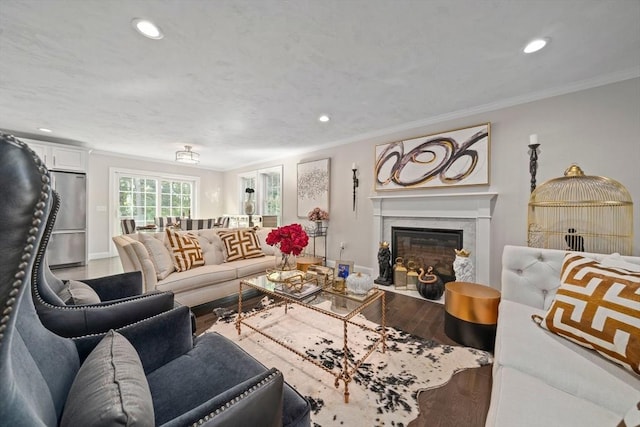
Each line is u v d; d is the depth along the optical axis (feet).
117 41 5.68
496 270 8.99
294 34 5.47
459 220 9.84
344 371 4.72
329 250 14.17
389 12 4.86
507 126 8.77
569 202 7.28
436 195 9.96
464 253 8.84
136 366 2.50
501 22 5.11
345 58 6.33
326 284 6.36
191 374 3.28
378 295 5.78
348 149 13.39
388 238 11.82
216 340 4.09
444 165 10.02
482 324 6.08
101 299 5.27
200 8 4.75
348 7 4.74
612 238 7.11
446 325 6.82
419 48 5.94
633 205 6.88
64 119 10.67
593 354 3.44
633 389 2.79
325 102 8.87
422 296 9.65
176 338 3.68
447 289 6.82
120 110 9.62
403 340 6.51
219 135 12.87
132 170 17.99
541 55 6.22
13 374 1.54
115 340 2.86
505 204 8.82
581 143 7.55
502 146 8.87
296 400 2.89
